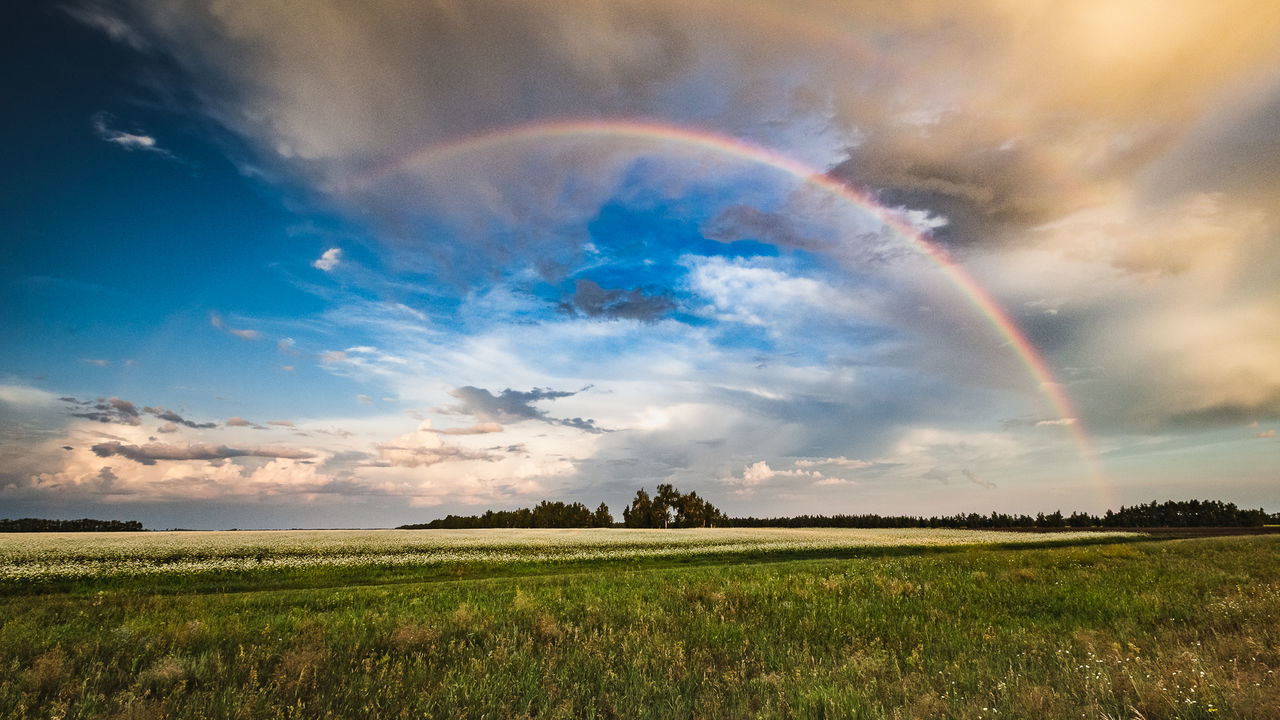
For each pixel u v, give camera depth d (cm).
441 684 587
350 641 801
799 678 628
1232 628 883
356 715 523
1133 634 846
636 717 528
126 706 525
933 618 1010
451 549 3625
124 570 2405
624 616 1025
